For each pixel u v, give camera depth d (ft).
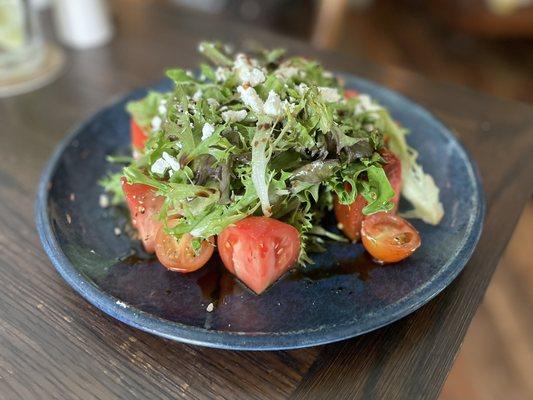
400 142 0.90
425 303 0.69
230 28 1.50
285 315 0.68
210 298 0.71
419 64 2.41
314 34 2.16
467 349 1.32
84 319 0.72
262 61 0.94
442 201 0.87
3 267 0.80
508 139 1.09
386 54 2.48
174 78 0.87
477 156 1.04
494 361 1.29
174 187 0.73
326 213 0.86
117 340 0.69
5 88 1.27
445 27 2.62
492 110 1.18
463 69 2.37
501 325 1.37
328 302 0.70
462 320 0.70
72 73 1.33
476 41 2.53
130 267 0.76
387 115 0.90
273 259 0.71
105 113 1.03
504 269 1.51
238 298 0.71
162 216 0.73
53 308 0.73
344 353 0.67
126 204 0.88
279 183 0.74
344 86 1.09
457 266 0.71
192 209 0.74
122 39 1.46
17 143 1.09
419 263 0.75
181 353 0.67
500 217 0.88
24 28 1.29
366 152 0.76
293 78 0.84
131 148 1.01
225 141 0.73
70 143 0.95
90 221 0.85
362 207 0.78
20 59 1.32
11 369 0.66
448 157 0.94
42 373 0.65
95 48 1.43
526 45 2.51
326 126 0.75
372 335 0.69
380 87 1.10
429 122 1.00
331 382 0.64
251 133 0.75
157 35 1.47
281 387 0.64
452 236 0.79
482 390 1.23
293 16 2.69
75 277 0.69
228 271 0.75
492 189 0.95
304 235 0.78
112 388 0.64
